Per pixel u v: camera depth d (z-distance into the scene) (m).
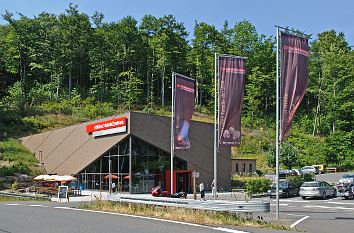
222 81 23.91
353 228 16.27
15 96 87.12
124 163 42.81
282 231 13.99
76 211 20.59
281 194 38.25
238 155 74.94
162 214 17.92
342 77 94.88
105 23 116.44
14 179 47.12
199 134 48.38
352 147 81.06
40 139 59.91
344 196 35.75
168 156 45.44
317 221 18.72
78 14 100.69
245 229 14.20
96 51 99.06
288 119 19.30
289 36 19.50
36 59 94.06
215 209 17.34
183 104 30.12
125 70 103.50
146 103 99.06
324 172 69.88
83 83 107.06
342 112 91.19
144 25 110.38
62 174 52.34
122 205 21.42
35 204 26.91
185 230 13.40
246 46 111.88
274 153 68.38
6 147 61.03
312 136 90.44
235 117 23.95
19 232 12.69
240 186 53.56
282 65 19.28
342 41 113.00
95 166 47.03
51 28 100.94
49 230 13.12
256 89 99.94
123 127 42.72
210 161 49.06
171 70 101.25
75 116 82.81
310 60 105.50
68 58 96.88
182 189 45.94
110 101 95.88
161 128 45.00
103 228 13.66
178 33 106.62
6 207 23.42
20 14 95.12
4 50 94.81
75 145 50.84
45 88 94.50
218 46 107.38
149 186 43.38
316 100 106.06
